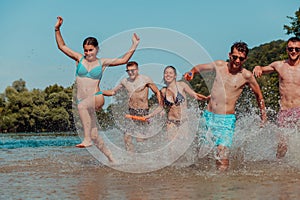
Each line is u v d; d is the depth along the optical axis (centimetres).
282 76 606
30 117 2495
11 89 3016
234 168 496
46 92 2481
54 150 785
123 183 402
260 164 525
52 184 399
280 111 605
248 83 559
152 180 418
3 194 351
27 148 850
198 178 426
